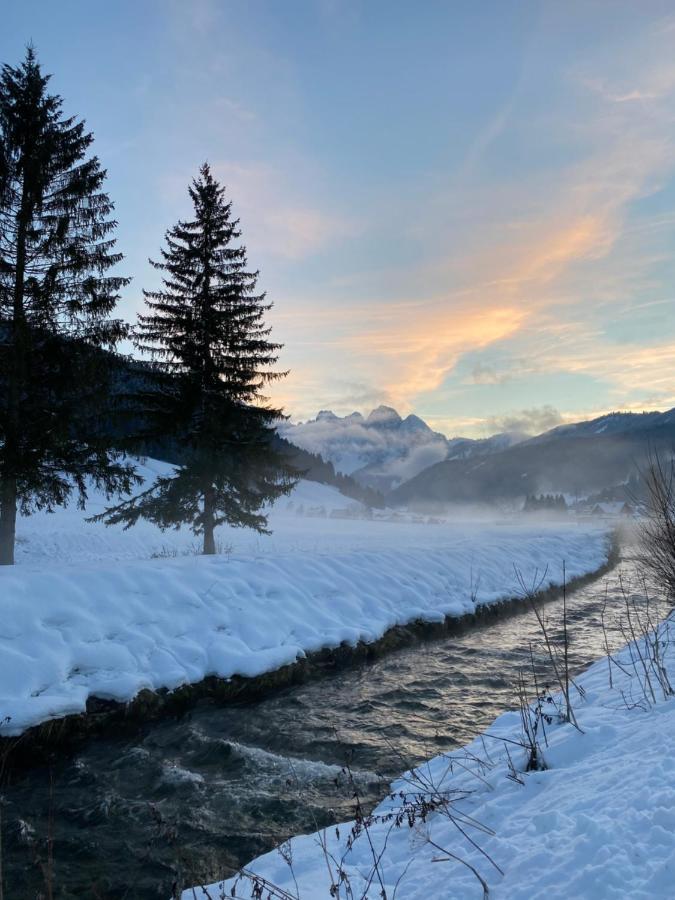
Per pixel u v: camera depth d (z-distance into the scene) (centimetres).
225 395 1642
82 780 593
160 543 2783
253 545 2783
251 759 639
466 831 393
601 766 442
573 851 314
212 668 862
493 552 1880
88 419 1405
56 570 927
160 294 1655
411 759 638
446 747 669
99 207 1416
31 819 517
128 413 1524
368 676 946
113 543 2662
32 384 1355
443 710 793
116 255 1410
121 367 1470
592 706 637
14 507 1310
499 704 813
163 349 1634
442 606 1300
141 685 762
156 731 720
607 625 1294
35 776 600
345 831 458
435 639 1191
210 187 1716
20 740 637
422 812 433
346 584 1236
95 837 489
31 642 758
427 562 1530
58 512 3494
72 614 829
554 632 1250
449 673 960
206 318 1630
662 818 318
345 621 1110
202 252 1677
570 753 504
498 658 1048
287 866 412
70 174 1408
